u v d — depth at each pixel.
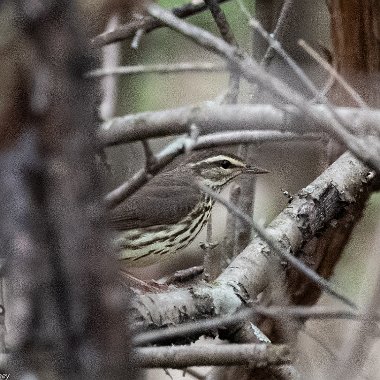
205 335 10.24
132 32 11.30
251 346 7.79
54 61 4.28
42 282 4.54
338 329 10.49
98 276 4.56
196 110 6.43
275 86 6.15
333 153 14.14
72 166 4.43
